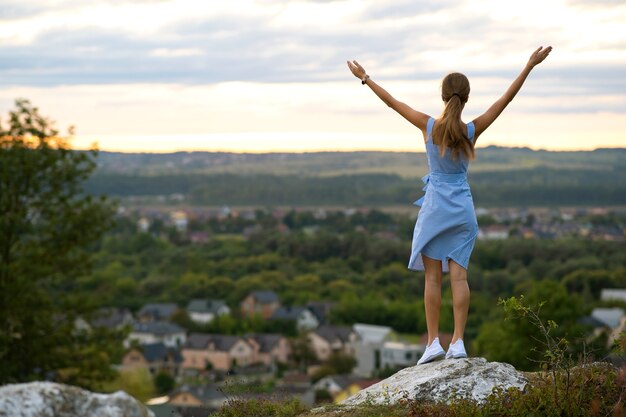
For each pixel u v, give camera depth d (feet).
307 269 459.73
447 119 24.34
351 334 319.68
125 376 142.72
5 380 72.54
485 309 292.20
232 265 461.37
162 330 342.85
